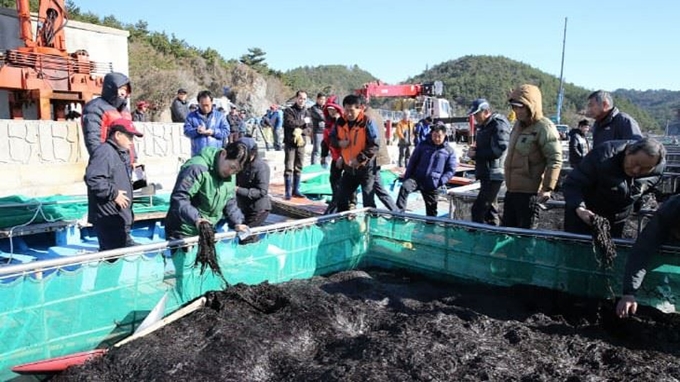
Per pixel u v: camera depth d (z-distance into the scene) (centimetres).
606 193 377
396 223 509
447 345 313
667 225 314
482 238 448
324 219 475
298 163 878
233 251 402
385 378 272
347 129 602
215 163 393
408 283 475
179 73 3928
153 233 669
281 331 331
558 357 308
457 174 1400
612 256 349
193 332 325
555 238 407
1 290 282
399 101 3023
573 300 394
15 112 966
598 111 470
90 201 423
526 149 467
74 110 1010
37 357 301
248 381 279
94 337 327
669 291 363
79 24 1463
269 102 5047
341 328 350
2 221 568
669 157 1159
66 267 309
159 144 942
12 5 3322
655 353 314
